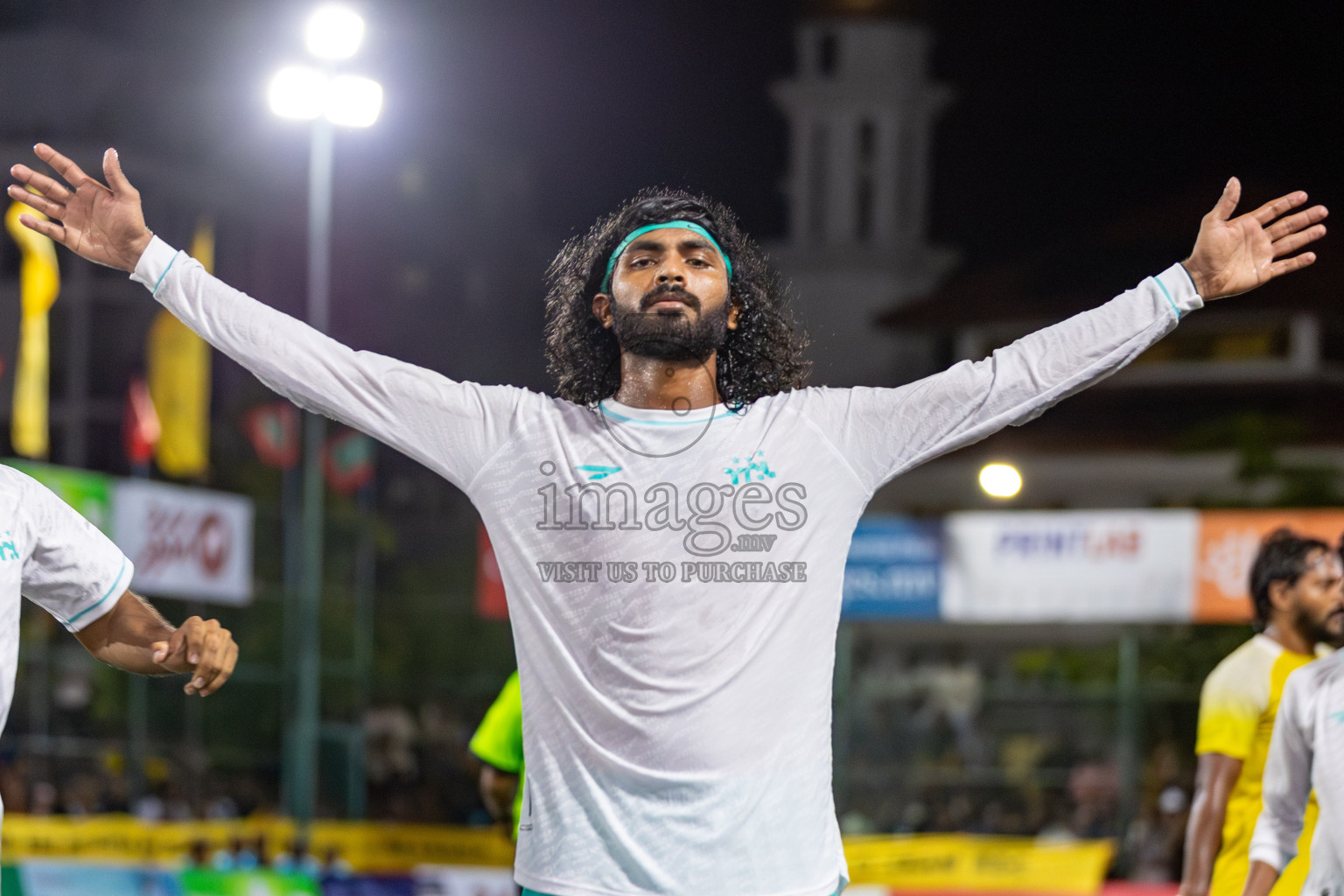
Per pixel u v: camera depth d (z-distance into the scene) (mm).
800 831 3697
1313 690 6164
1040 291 36938
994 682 21344
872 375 39094
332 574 24578
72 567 4512
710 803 3654
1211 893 7297
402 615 23859
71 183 3996
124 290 31250
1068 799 18656
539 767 3768
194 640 4215
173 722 21203
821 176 42125
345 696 22656
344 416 3902
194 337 23562
